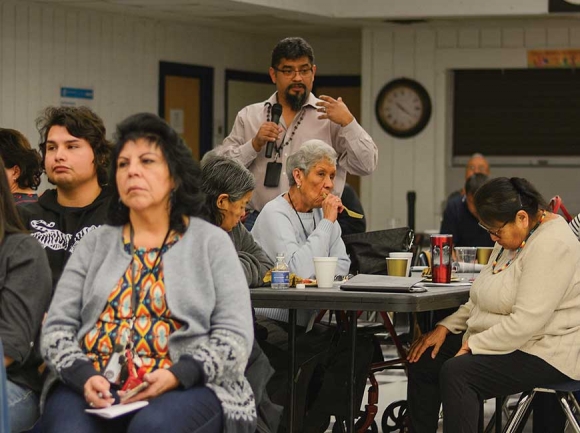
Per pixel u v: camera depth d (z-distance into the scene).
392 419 7.54
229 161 5.85
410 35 17.34
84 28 15.58
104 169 5.48
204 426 4.21
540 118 17.47
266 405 4.94
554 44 17.11
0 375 4.11
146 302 4.37
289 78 8.06
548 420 7.11
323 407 6.34
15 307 4.52
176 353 4.31
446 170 17.81
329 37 18.72
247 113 8.32
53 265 5.35
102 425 4.20
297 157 6.74
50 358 4.32
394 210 17.69
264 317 6.45
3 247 4.58
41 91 15.05
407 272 6.72
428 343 6.46
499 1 15.41
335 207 6.66
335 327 6.62
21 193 6.43
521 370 5.82
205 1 14.59
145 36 16.52
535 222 5.95
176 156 4.45
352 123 7.91
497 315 6.00
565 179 17.44
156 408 4.13
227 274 4.39
